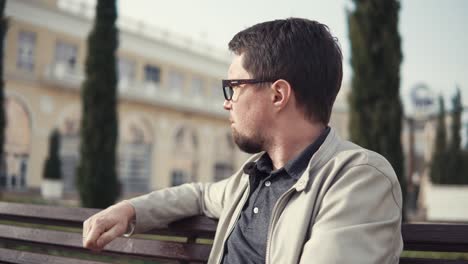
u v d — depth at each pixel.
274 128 1.21
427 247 1.22
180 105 25.12
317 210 1.06
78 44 21.00
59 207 1.69
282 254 1.05
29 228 1.79
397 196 1.05
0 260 1.81
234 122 1.26
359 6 5.48
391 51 5.31
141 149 23.98
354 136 5.36
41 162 19.44
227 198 1.35
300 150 1.20
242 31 1.29
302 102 1.19
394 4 5.37
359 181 1.03
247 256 1.15
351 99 5.45
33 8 19.08
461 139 14.12
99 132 8.31
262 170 1.24
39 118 19.48
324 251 0.95
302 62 1.18
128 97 22.67
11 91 18.59
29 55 19.25
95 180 8.16
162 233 1.57
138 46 23.72
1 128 8.19
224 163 28.89
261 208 1.18
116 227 1.31
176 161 25.72
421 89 15.42
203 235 1.51
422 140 23.33
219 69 28.52
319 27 1.23
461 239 1.16
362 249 0.95
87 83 8.47
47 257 1.72
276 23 1.24
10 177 18.50
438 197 11.27
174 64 25.67
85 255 2.97
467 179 12.32
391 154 5.19
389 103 5.25
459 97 14.15
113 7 8.76
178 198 1.46
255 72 1.22
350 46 5.53
